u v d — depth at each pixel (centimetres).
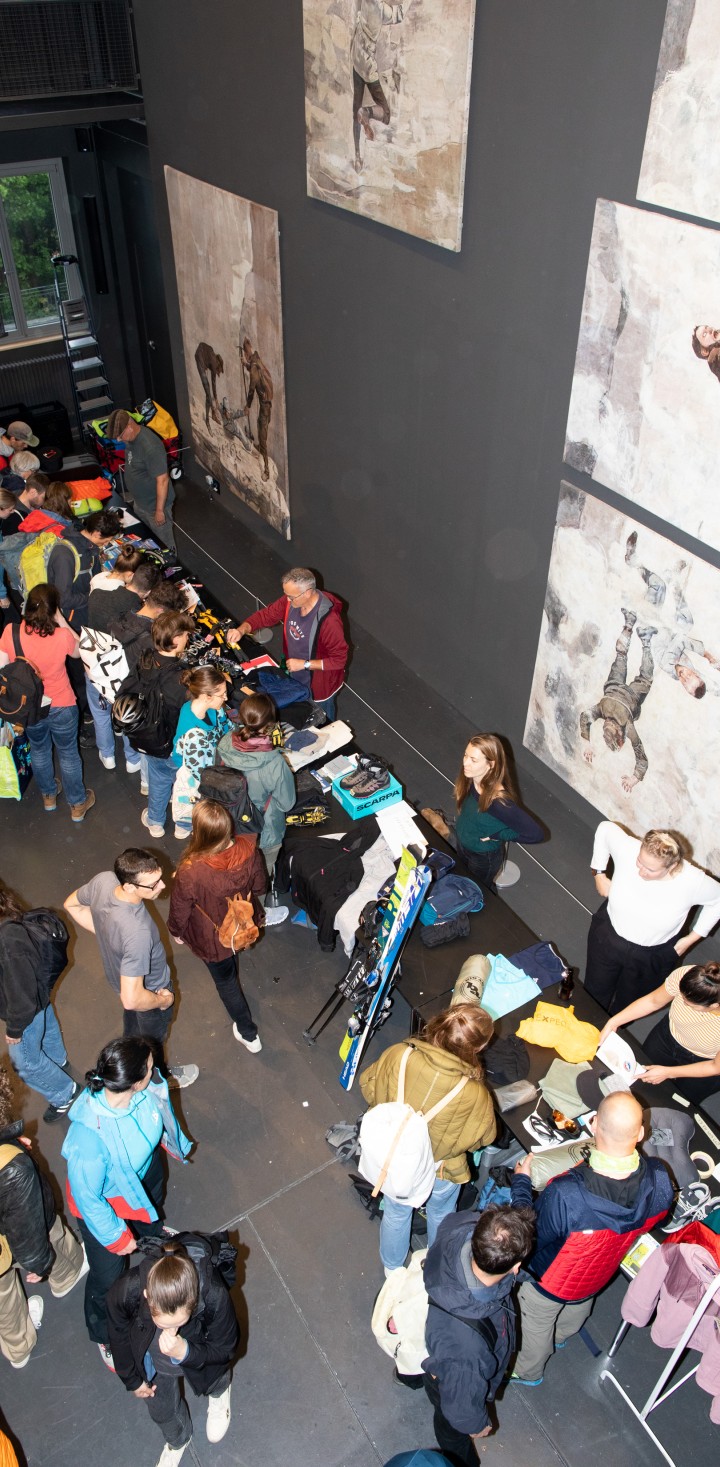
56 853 566
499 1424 349
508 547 558
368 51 501
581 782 562
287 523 791
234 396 802
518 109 438
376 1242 397
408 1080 319
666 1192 296
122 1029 474
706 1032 358
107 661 510
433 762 625
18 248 1031
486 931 412
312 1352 366
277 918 517
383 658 715
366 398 633
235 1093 446
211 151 709
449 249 507
